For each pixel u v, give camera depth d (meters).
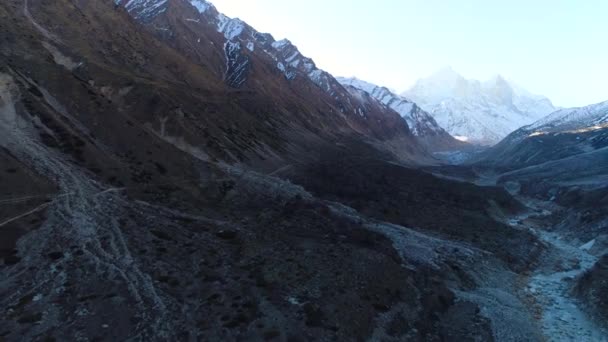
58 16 103.31
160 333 33.62
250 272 46.12
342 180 103.06
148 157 67.31
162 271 41.84
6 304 32.62
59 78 70.25
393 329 42.28
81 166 56.56
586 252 83.00
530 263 74.88
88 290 36.47
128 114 79.19
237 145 95.12
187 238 50.22
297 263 50.16
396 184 115.38
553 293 60.78
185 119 85.62
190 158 74.88
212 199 65.88
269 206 69.50
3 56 69.06
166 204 57.78
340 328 39.41
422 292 52.03
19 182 47.56
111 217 48.78
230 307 38.97
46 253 39.53
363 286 48.19
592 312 52.06
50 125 59.88
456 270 62.25
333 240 59.94
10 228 40.97
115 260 41.44
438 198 110.44
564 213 114.06
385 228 76.94
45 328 31.33
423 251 67.00
